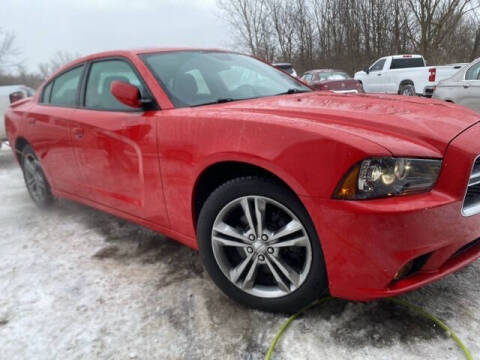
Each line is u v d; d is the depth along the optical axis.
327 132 1.64
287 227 1.82
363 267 1.62
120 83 2.34
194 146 2.05
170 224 2.40
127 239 3.11
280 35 28.78
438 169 1.62
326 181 1.61
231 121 1.92
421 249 1.58
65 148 3.15
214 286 2.33
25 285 2.47
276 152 1.72
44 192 3.88
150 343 1.88
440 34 22.39
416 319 1.91
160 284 2.39
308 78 15.29
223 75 2.78
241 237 2.00
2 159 7.52
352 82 11.37
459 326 1.85
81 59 3.27
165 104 2.35
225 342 1.86
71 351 1.86
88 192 3.12
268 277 2.05
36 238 3.24
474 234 1.75
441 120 1.87
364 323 1.90
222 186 2.00
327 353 1.73
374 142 1.58
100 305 2.21
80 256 2.84
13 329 2.04
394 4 24.02
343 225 1.60
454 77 6.99
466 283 2.18
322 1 27.05
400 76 13.37
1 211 4.05
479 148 1.68
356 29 25.78
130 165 2.50
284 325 1.91
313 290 1.83
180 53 2.88
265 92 2.77
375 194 1.55
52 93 3.57
